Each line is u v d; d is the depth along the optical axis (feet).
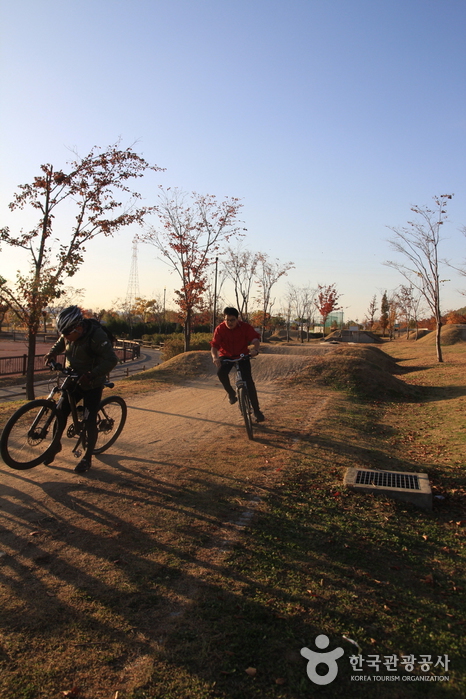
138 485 14.88
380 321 248.93
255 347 21.29
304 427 23.54
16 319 38.73
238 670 7.39
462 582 10.14
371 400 35.73
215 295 100.58
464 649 8.09
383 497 14.47
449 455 19.57
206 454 18.48
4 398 50.85
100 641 7.87
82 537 11.35
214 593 9.24
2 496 13.65
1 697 6.68
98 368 15.28
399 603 9.27
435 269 70.03
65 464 16.81
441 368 61.98
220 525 12.17
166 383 38.88
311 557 10.79
